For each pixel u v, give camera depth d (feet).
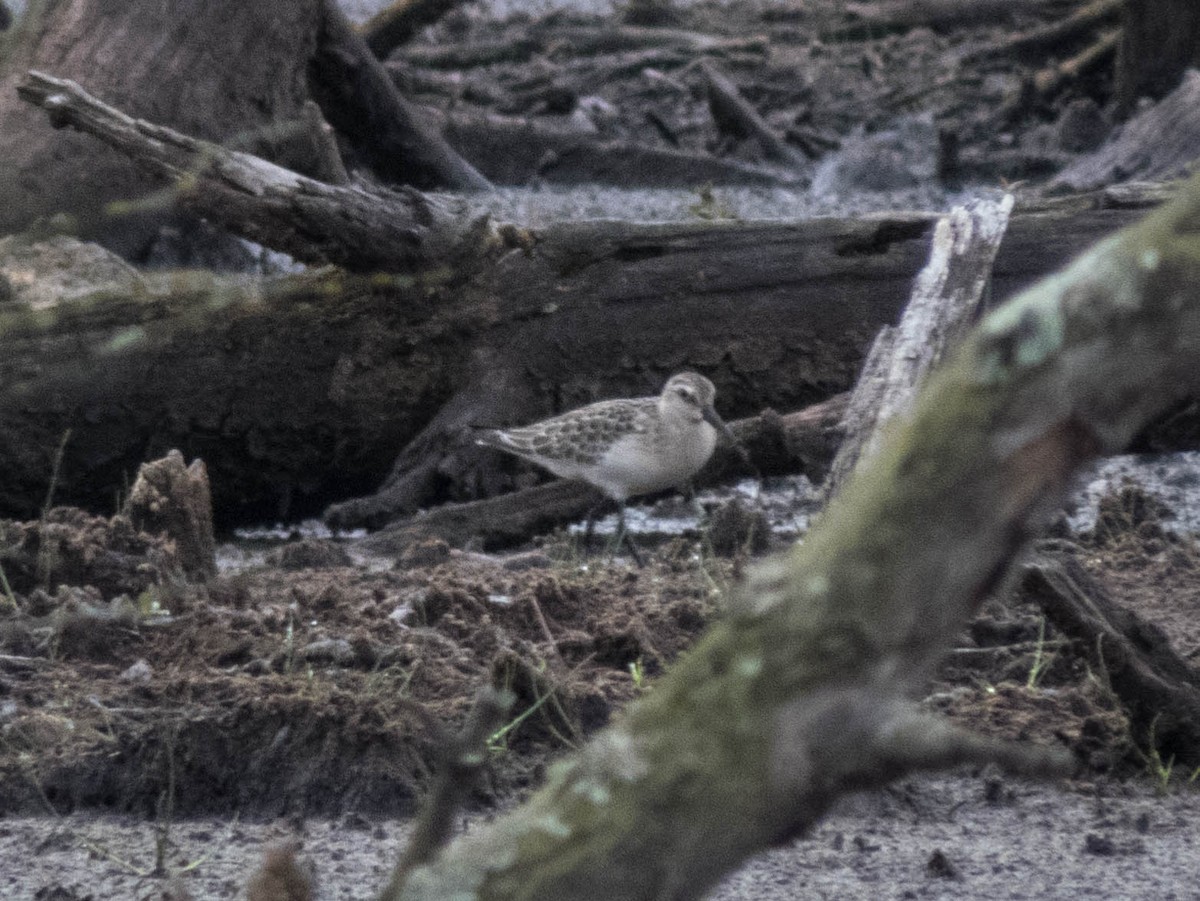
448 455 44.45
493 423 44.57
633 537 43.98
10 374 42.45
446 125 88.12
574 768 6.91
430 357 45.11
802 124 99.86
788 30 118.93
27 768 23.57
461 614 29.25
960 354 6.16
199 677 25.63
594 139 92.17
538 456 41.98
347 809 23.08
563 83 107.04
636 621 28.19
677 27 119.14
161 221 55.31
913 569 6.01
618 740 6.71
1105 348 5.83
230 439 44.73
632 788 6.59
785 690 6.22
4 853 21.52
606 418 41.22
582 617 29.99
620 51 113.09
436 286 44.19
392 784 23.27
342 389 44.78
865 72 110.42
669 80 105.70
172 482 33.09
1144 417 6.20
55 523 33.76
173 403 43.80
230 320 43.80
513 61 110.93
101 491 44.47
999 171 88.89
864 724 6.20
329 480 46.62
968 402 5.96
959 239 36.55
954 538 5.98
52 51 53.62
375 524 44.14
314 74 69.31
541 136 89.04
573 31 113.80
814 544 6.34
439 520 42.22
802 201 84.89
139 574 30.83
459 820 22.79
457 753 7.26
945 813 23.24
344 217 41.78
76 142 51.70
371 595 31.22
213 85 55.93
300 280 44.70
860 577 6.07
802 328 45.78
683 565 35.81
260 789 23.44
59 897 19.94
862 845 21.81
